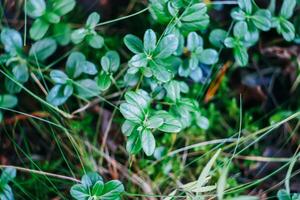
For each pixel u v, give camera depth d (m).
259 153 0.42
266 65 0.45
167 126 0.34
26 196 0.40
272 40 0.44
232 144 0.40
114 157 0.42
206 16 0.36
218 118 0.44
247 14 0.37
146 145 0.34
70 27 0.42
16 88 0.39
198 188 0.35
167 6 0.36
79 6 0.44
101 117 0.43
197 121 0.40
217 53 0.38
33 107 0.42
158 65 0.34
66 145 0.41
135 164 0.41
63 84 0.38
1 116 0.39
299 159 0.40
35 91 0.42
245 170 0.42
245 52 0.38
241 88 0.45
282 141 0.43
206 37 0.42
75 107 0.42
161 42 0.34
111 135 0.42
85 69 0.38
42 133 0.42
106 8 0.44
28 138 0.43
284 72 0.45
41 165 0.42
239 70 0.45
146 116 0.34
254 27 0.38
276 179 0.41
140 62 0.34
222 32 0.39
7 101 0.39
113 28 0.44
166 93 0.38
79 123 0.42
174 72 0.38
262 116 0.44
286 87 0.45
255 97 0.45
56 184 0.40
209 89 0.43
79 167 0.41
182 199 0.38
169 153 0.40
